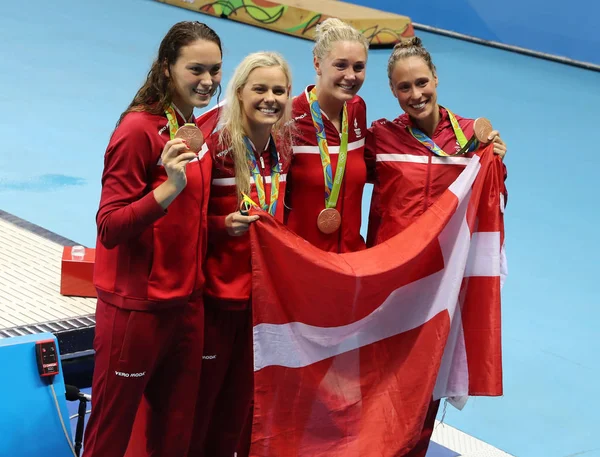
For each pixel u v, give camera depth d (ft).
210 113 11.23
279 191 11.31
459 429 15.61
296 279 10.71
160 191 9.49
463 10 47.44
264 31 45.34
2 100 32.78
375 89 37.04
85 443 10.87
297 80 36.68
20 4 48.75
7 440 11.36
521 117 35.60
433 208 11.75
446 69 41.39
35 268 16.43
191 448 11.64
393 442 11.38
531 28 45.01
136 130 9.81
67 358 14.03
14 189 24.97
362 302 11.19
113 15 47.65
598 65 42.86
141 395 10.50
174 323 10.43
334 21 11.76
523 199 27.73
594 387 17.24
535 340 18.94
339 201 12.01
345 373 11.44
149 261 10.12
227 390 11.64
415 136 12.21
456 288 11.71
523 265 22.95
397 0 50.26
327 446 11.35
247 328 11.34
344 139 11.91
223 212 10.96
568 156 31.89
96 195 25.03
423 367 11.57
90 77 36.52
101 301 10.37
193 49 9.81
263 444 10.93
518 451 15.03
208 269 11.02
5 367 11.55
